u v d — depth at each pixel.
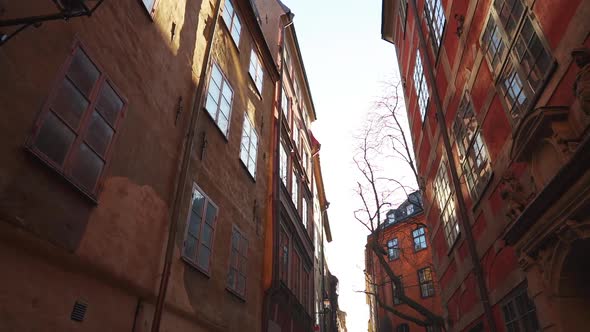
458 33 10.64
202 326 7.88
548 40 6.34
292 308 15.51
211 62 10.24
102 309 5.26
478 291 10.71
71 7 3.65
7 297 3.92
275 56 18.38
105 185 5.61
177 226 7.42
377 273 35.38
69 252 4.78
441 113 12.72
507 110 8.09
